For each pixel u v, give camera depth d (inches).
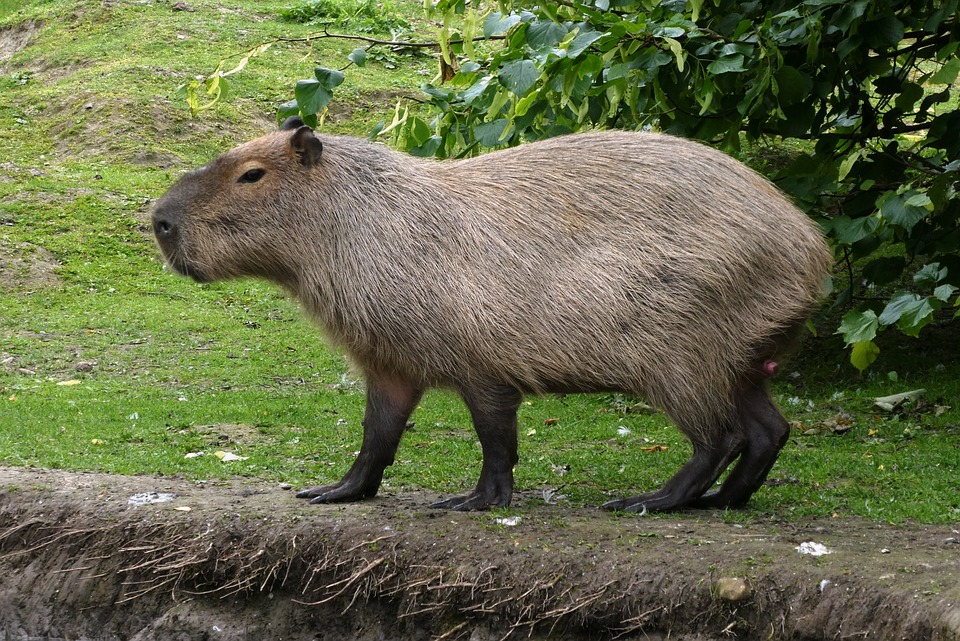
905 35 422.0
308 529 287.4
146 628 294.7
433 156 409.4
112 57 1020.5
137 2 1148.5
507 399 287.1
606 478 347.6
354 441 405.1
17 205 728.3
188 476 347.6
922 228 417.1
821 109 421.1
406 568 273.0
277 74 975.0
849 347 498.0
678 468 358.9
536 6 406.9
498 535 274.2
